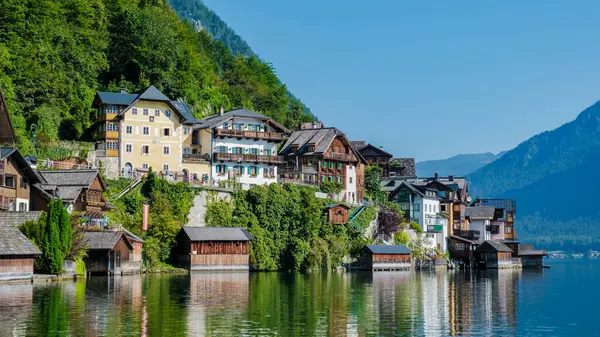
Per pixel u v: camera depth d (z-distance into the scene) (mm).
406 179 189000
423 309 67250
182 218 113938
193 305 64438
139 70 147750
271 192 124938
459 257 167500
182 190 115438
